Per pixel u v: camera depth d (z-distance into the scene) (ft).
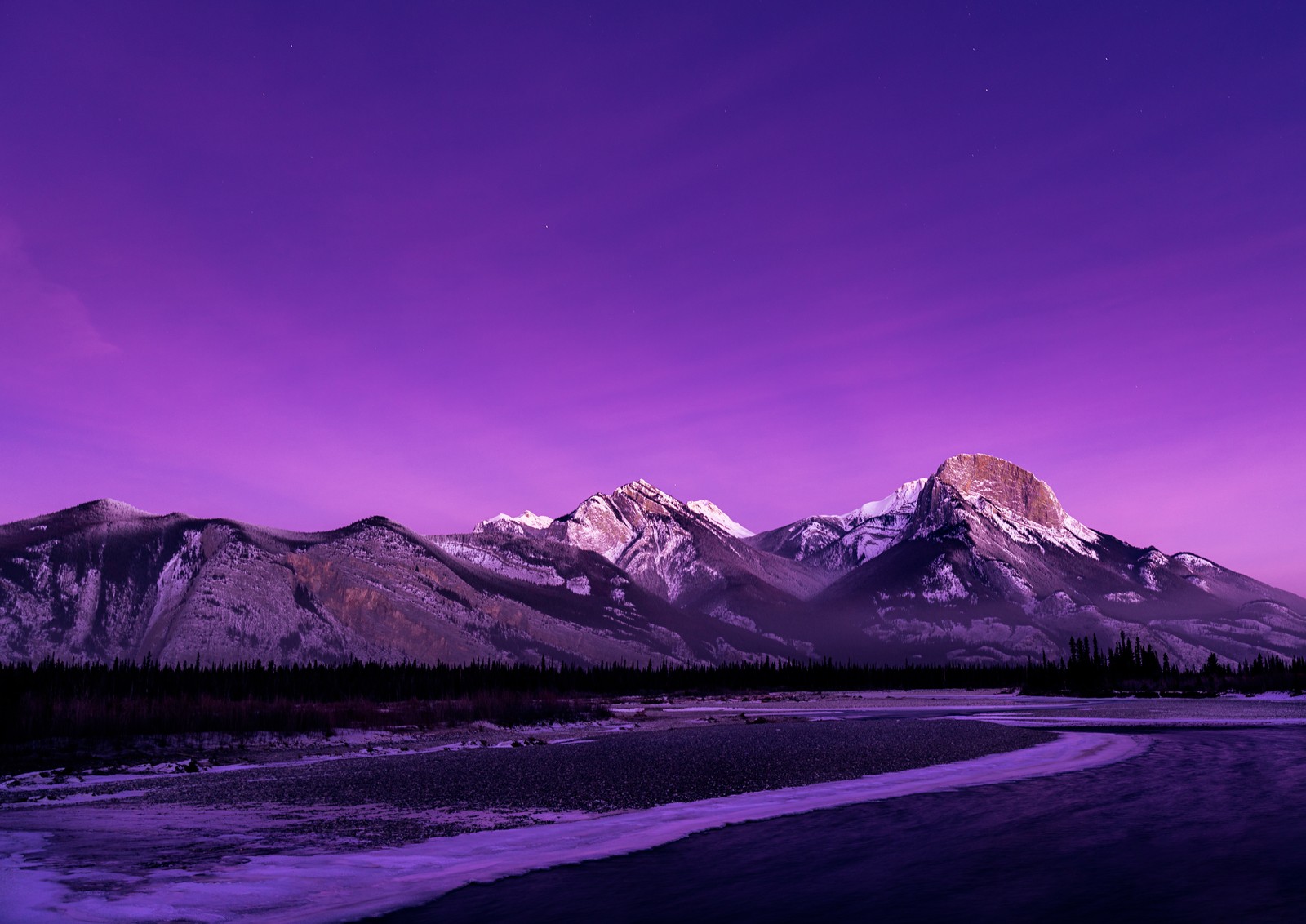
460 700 367.66
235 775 115.34
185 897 44.37
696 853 54.03
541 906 42.39
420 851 56.03
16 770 133.69
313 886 46.57
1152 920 38.78
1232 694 373.81
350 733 213.46
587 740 182.19
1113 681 538.47
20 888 46.44
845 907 41.65
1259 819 62.39
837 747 136.77
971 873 47.60
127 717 215.51
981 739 146.82
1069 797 74.33
